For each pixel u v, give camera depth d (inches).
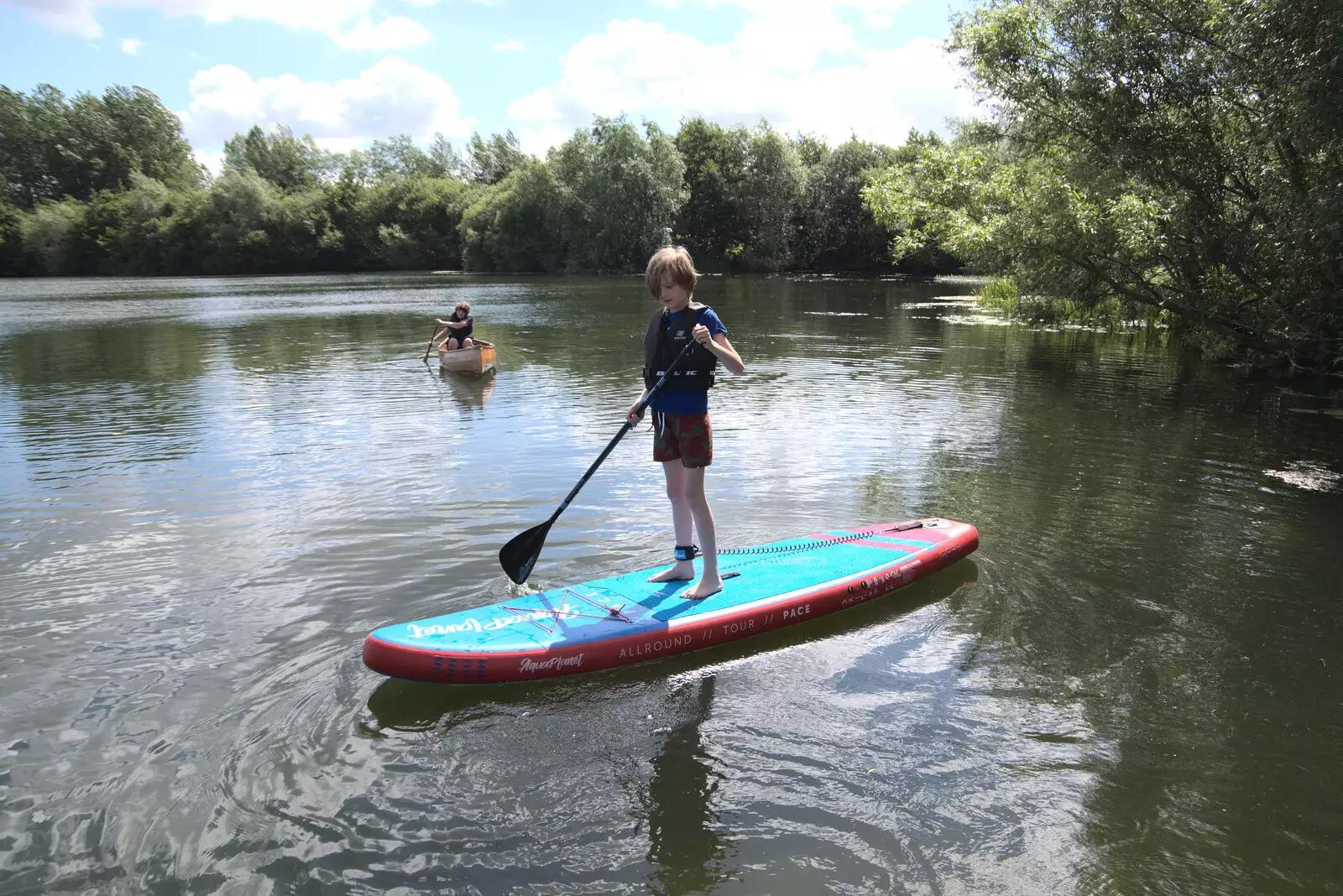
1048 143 534.3
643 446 290.7
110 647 147.9
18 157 2445.9
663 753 119.6
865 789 110.8
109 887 93.4
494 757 118.2
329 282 1705.2
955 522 201.8
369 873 95.6
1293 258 419.8
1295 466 271.7
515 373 475.8
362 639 150.8
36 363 527.8
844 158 1980.8
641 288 1344.7
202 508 224.7
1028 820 104.8
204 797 108.6
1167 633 155.6
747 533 205.8
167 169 2603.3
